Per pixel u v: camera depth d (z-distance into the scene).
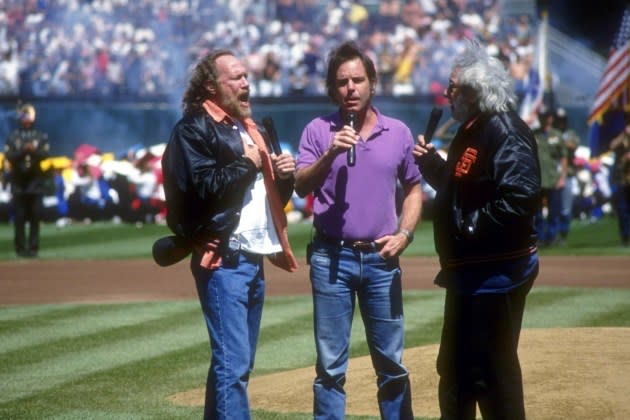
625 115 82.50
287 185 22.23
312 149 22.91
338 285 22.45
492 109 20.42
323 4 111.94
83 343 36.09
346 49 22.50
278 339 36.53
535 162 20.25
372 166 22.38
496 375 20.67
